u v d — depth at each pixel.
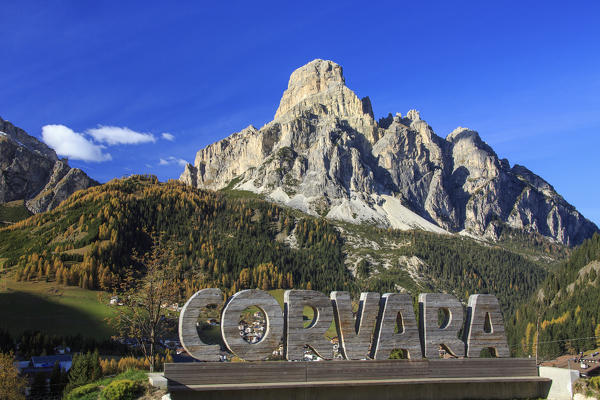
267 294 38.81
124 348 138.88
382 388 40.12
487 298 45.72
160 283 53.03
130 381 36.31
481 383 43.22
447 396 42.25
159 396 34.97
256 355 37.53
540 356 138.75
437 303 44.09
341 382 38.81
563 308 168.12
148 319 53.12
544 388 45.38
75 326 169.38
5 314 175.75
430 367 42.28
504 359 44.78
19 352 135.88
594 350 134.38
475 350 44.44
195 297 36.88
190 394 35.16
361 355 40.53
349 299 41.12
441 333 43.69
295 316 39.03
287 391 37.22
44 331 155.62
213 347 36.78
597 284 174.88
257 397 36.44
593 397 42.75
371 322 41.34
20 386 70.00
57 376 78.50
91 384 39.94
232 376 36.28
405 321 42.47
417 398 41.16
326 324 39.91
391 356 65.69
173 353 113.50
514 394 44.38
